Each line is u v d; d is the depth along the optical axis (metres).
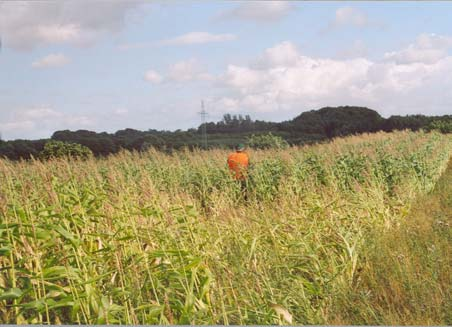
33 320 5.73
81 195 8.44
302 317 6.47
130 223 7.56
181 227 7.72
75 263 6.59
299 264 7.72
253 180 15.66
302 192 13.79
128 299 5.97
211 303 6.34
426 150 21.14
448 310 6.29
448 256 8.23
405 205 13.02
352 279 7.82
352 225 10.12
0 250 5.83
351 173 16.23
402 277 7.21
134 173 17.22
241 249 7.36
